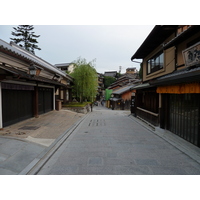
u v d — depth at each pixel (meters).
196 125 5.76
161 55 10.49
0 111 7.22
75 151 5.53
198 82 4.98
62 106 18.00
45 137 6.89
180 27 7.89
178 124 7.16
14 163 4.18
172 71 8.68
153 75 11.88
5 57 8.34
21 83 9.03
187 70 6.30
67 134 7.75
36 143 5.84
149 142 6.64
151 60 12.70
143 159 4.83
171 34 9.01
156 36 9.53
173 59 8.55
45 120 10.76
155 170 4.15
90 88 21.22
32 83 10.52
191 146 5.73
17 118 9.03
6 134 6.57
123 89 33.34
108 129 9.27
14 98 8.67
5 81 7.57
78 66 21.52
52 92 15.70
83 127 9.88
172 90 6.75
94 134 8.03
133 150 5.64
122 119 13.58
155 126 9.23
